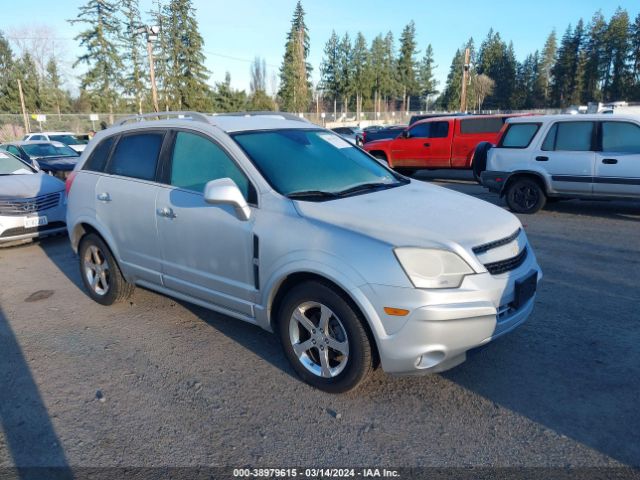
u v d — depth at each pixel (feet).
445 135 46.75
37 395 11.38
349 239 10.03
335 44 268.41
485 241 10.11
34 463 9.11
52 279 20.03
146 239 14.20
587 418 9.98
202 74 173.06
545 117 29.35
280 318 11.41
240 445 9.46
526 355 12.53
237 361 12.66
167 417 10.39
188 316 15.64
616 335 13.48
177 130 13.85
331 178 12.76
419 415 10.23
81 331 14.76
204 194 11.09
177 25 165.48
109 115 137.08
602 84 267.39
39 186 25.59
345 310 10.07
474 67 295.89
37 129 138.31
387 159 50.37
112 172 15.49
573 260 20.44
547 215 29.86
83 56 149.28
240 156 12.18
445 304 9.37
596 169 27.37
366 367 10.23
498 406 10.47
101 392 11.41
